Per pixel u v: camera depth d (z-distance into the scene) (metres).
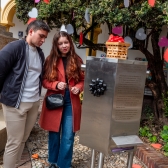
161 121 4.36
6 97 2.09
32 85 2.19
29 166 2.81
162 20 2.99
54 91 2.58
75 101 2.56
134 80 1.81
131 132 1.90
